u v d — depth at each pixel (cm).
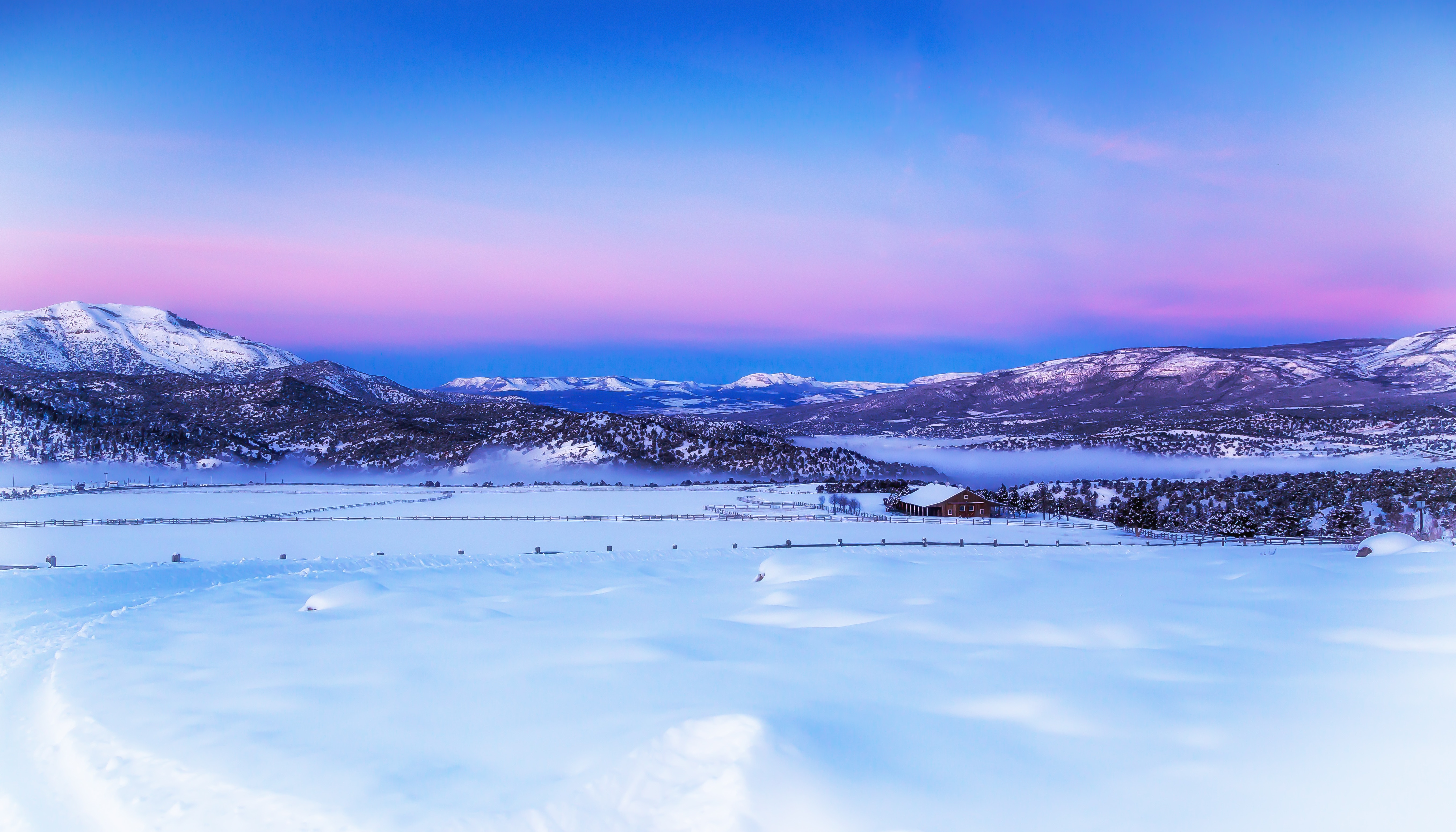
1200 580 3300
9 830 1117
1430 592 2522
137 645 2258
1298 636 2062
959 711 1459
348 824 1066
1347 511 8875
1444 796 1089
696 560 5078
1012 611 2516
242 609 2978
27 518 8731
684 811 1024
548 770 1220
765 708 1435
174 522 8094
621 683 1688
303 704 1617
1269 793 1124
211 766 1296
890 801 1088
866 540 6638
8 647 2247
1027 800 1108
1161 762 1233
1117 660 1836
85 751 1377
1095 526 8106
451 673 1845
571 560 5069
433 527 7825
